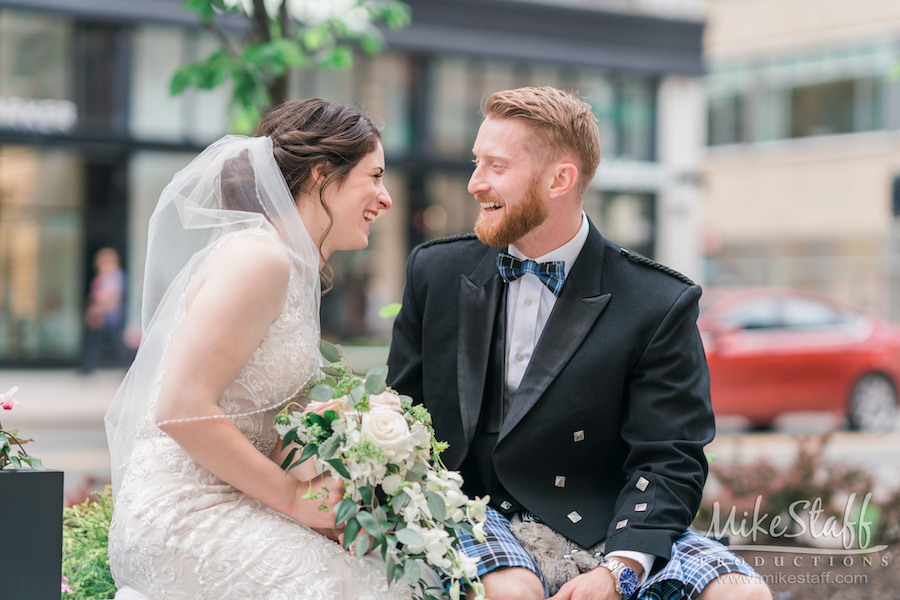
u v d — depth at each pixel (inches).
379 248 620.1
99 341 521.0
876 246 730.2
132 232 569.0
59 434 340.8
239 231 84.5
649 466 89.9
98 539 117.3
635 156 668.1
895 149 720.3
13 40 529.7
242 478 79.4
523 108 92.0
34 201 549.3
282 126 91.4
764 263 784.9
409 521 77.6
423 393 99.8
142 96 558.3
